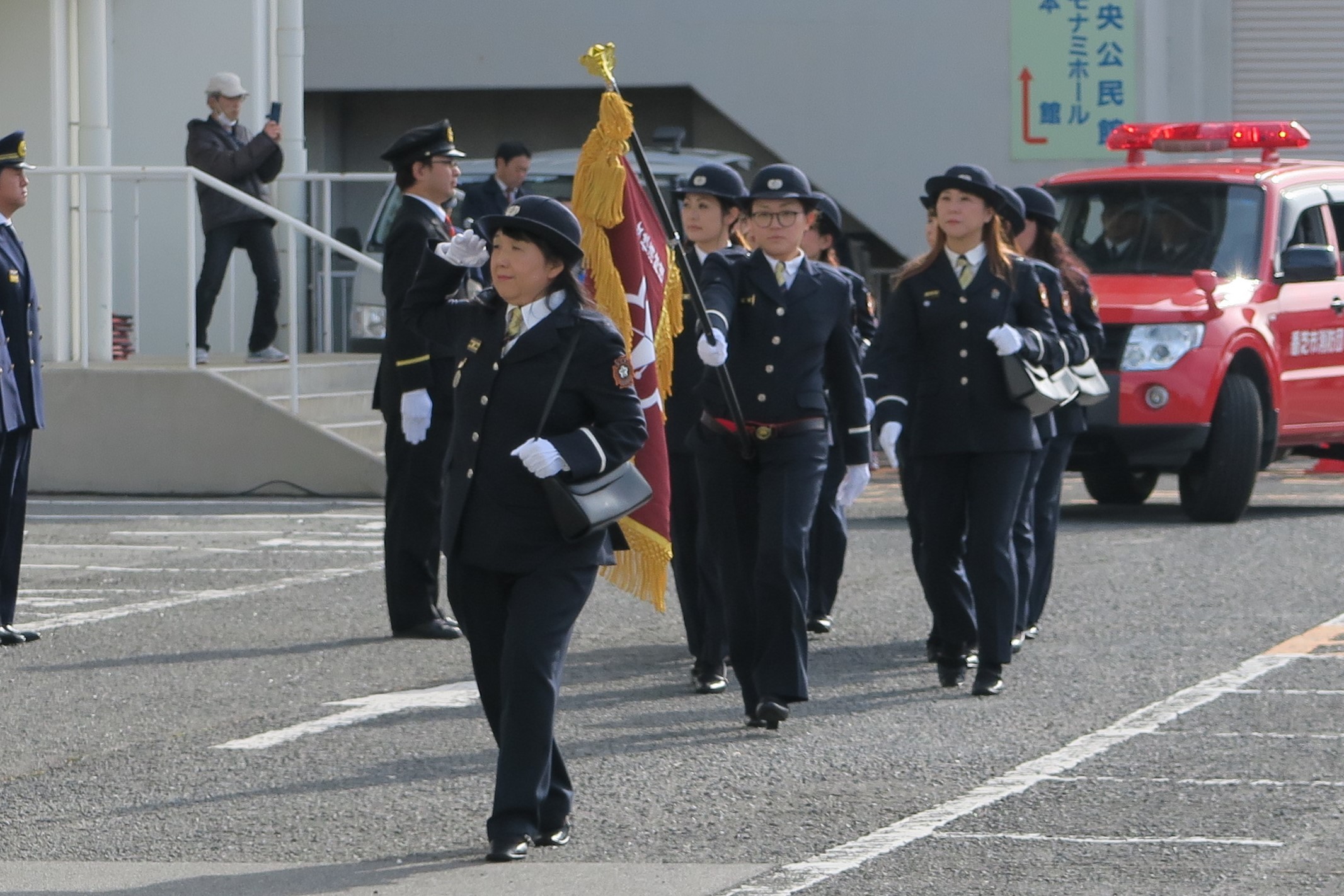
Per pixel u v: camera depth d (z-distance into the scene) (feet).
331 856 52.47
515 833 51.37
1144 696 71.72
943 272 72.18
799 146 209.97
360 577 100.83
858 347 68.69
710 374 66.80
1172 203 131.44
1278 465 169.78
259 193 140.26
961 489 73.20
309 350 158.40
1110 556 107.55
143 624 87.61
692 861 51.39
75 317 142.61
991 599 71.92
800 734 66.54
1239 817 54.65
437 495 84.79
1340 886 47.98
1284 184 132.36
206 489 133.59
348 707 71.31
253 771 62.08
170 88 160.45
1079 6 205.16
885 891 48.16
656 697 73.05
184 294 157.38
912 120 208.13
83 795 59.47
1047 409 71.56
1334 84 212.43
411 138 83.51
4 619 83.87
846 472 72.49
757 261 66.80
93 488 134.41
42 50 142.41
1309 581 97.66
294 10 163.32
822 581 85.76
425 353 83.46
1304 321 130.00
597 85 212.43
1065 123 205.98
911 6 207.10
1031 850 51.60
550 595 51.55
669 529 60.13
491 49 213.05
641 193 63.62
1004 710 69.87
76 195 142.92
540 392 51.49
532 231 51.13
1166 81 212.02
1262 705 69.62
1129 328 120.57
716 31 210.18
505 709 51.60
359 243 157.38
